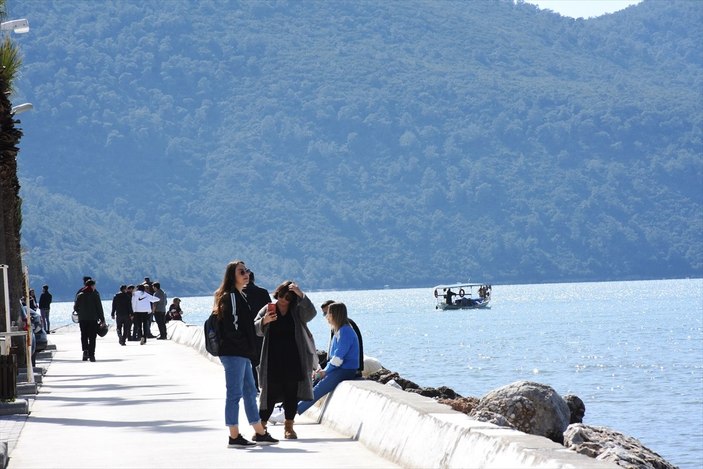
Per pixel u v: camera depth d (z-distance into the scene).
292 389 26.27
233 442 24.83
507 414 28.83
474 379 89.12
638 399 72.62
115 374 48.34
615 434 28.09
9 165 47.22
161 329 81.31
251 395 25.48
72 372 50.44
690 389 78.88
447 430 19.77
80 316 58.28
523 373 95.25
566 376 92.25
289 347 26.33
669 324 182.00
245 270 25.25
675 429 56.78
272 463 22.53
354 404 26.45
